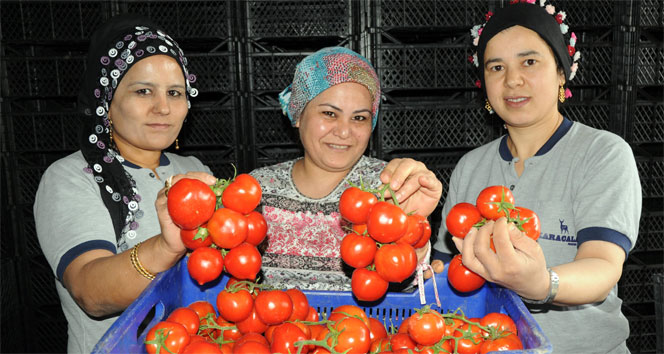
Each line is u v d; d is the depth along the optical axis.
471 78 2.54
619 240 1.00
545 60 1.21
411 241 0.88
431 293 1.07
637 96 2.77
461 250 0.89
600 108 2.56
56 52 2.75
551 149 1.27
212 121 2.57
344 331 0.83
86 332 1.13
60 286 1.16
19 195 2.51
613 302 1.21
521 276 0.80
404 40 2.77
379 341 0.93
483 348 0.82
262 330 0.92
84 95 1.22
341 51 1.21
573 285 0.87
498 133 2.61
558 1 2.51
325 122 1.20
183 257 1.05
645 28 2.49
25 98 2.50
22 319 2.54
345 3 2.49
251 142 2.58
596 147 1.18
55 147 2.54
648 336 2.56
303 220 1.31
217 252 0.85
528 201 1.28
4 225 2.50
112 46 1.19
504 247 0.77
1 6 2.44
